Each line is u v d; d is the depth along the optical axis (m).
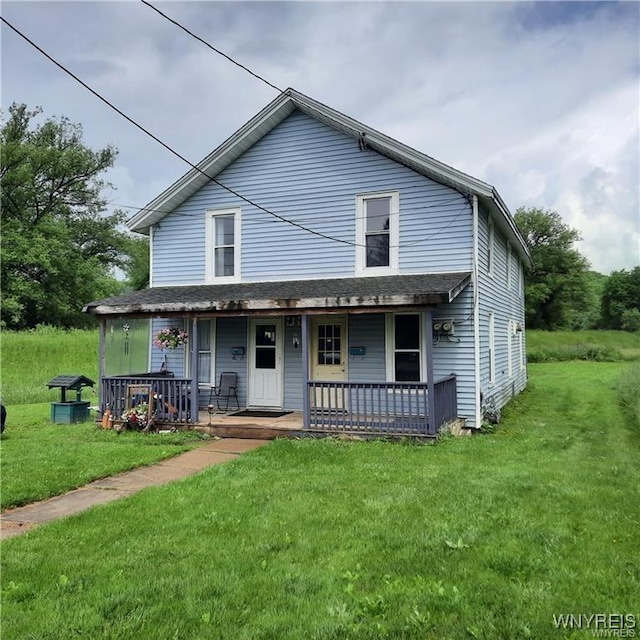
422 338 10.55
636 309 57.59
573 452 7.97
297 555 4.06
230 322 12.22
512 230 13.81
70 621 3.12
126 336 14.06
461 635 2.93
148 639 2.93
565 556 3.98
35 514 5.33
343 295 9.02
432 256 10.54
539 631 2.95
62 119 38.12
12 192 34.94
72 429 10.38
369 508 5.16
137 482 6.55
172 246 12.79
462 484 5.98
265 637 2.93
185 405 10.09
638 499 5.40
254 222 12.05
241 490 5.89
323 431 9.07
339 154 11.38
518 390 17.48
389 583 3.55
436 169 10.24
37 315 35.62
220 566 3.87
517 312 18.25
